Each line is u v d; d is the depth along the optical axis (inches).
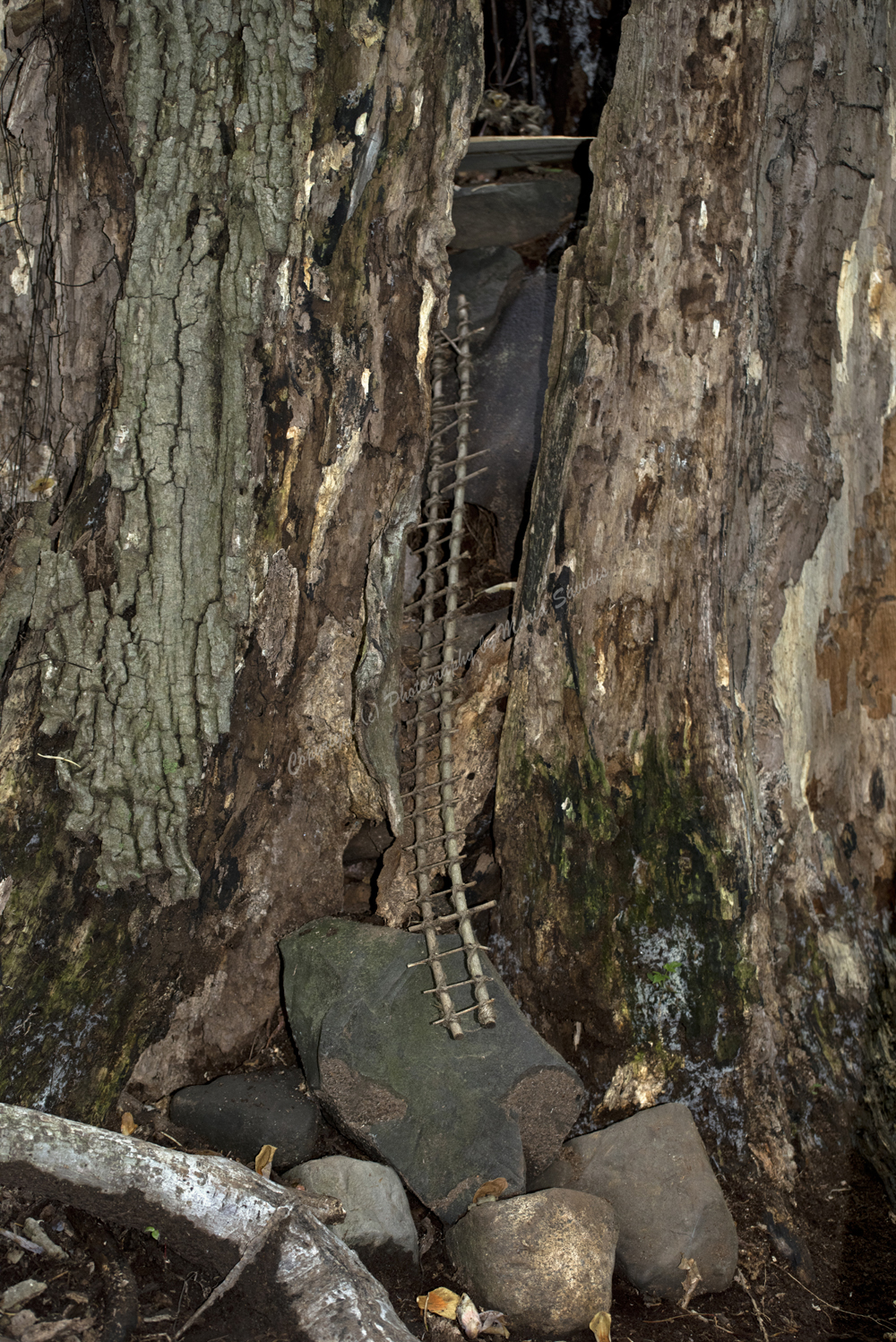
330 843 109.9
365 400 101.4
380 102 97.0
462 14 99.7
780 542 118.6
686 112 104.4
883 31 119.6
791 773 118.3
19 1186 77.3
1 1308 71.2
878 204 122.0
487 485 140.9
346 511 103.4
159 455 94.3
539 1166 97.2
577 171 160.1
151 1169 78.7
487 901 116.1
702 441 106.2
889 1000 118.7
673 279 105.7
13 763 91.9
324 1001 98.0
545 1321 82.3
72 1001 94.2
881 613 129.6
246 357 95.9
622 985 108.5
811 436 119.3
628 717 109.4
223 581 96.8
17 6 87.6
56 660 93.1
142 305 93.5
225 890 102.5
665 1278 89.0
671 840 108.3
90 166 92.3
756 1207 100.4
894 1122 109.4
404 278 102.9
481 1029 97.0
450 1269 89.5
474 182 161.8
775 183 112.2
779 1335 87.3
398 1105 93.7
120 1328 71.5
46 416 95.6
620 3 187.0
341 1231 85.4
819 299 118.0
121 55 91.7
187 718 96.2
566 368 110.2
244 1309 74.4
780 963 114.6
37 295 94.0
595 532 109.0
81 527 94.1
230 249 94.4
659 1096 106.3
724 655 107.7
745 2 102.2
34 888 92.0
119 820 94.3
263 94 93.7
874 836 128.2
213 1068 104.7
